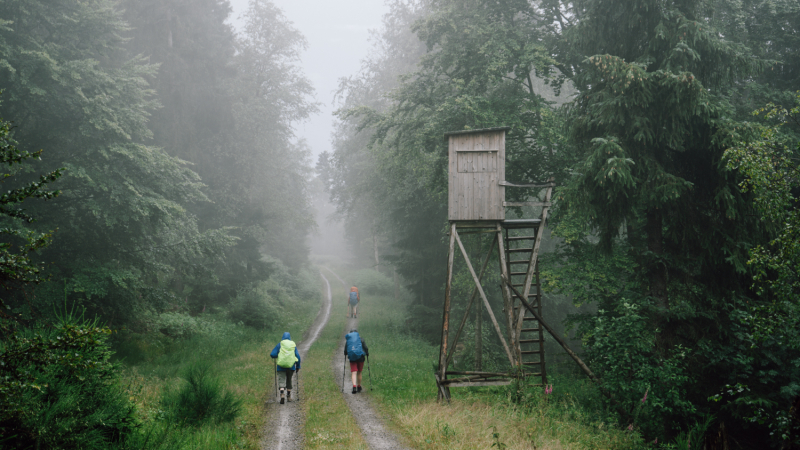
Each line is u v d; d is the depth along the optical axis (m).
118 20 16.41
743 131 9.59
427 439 6.96
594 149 10.58
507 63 14.41
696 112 9.80
